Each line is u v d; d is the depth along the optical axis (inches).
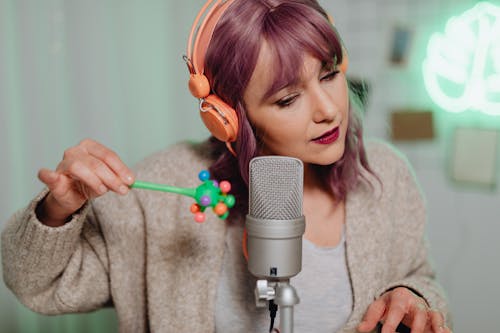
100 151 26.1
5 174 59.6
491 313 70.9
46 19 59.7
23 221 28.0
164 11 62.9
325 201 36.4
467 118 67.9
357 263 35.0
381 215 37.1
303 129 27.9
